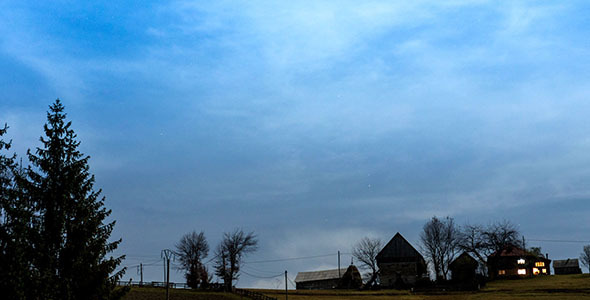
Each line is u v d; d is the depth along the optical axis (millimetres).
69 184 27641
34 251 26297
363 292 77812
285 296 72625
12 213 26141
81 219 27781
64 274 27141
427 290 76750
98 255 27953
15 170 27359
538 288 70812
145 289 74562
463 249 88125
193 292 73875
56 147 28016
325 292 78438
